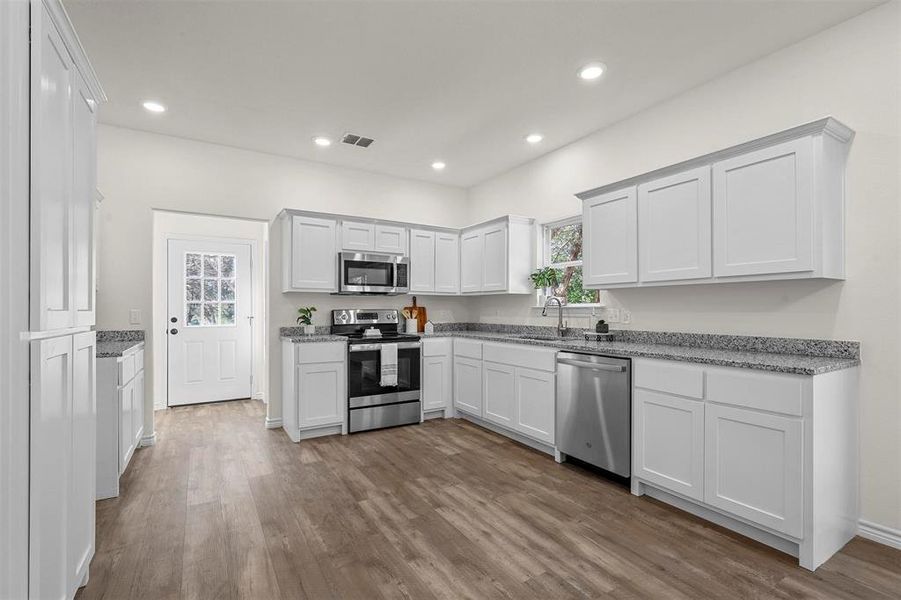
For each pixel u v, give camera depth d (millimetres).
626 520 2352
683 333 3010
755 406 2072
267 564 1952
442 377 4520
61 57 1440
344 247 4289
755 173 2336
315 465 3174
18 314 1221
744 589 1779
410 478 2934
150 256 3738
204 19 2287
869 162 2201
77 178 1619
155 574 1872
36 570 1252
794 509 1941
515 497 2641
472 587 1798
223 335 5270
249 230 5422
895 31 2131
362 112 3391
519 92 3078
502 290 4355
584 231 3361
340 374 3938
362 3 2178
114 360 2637
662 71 2803
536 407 3443
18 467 1214
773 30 2383
